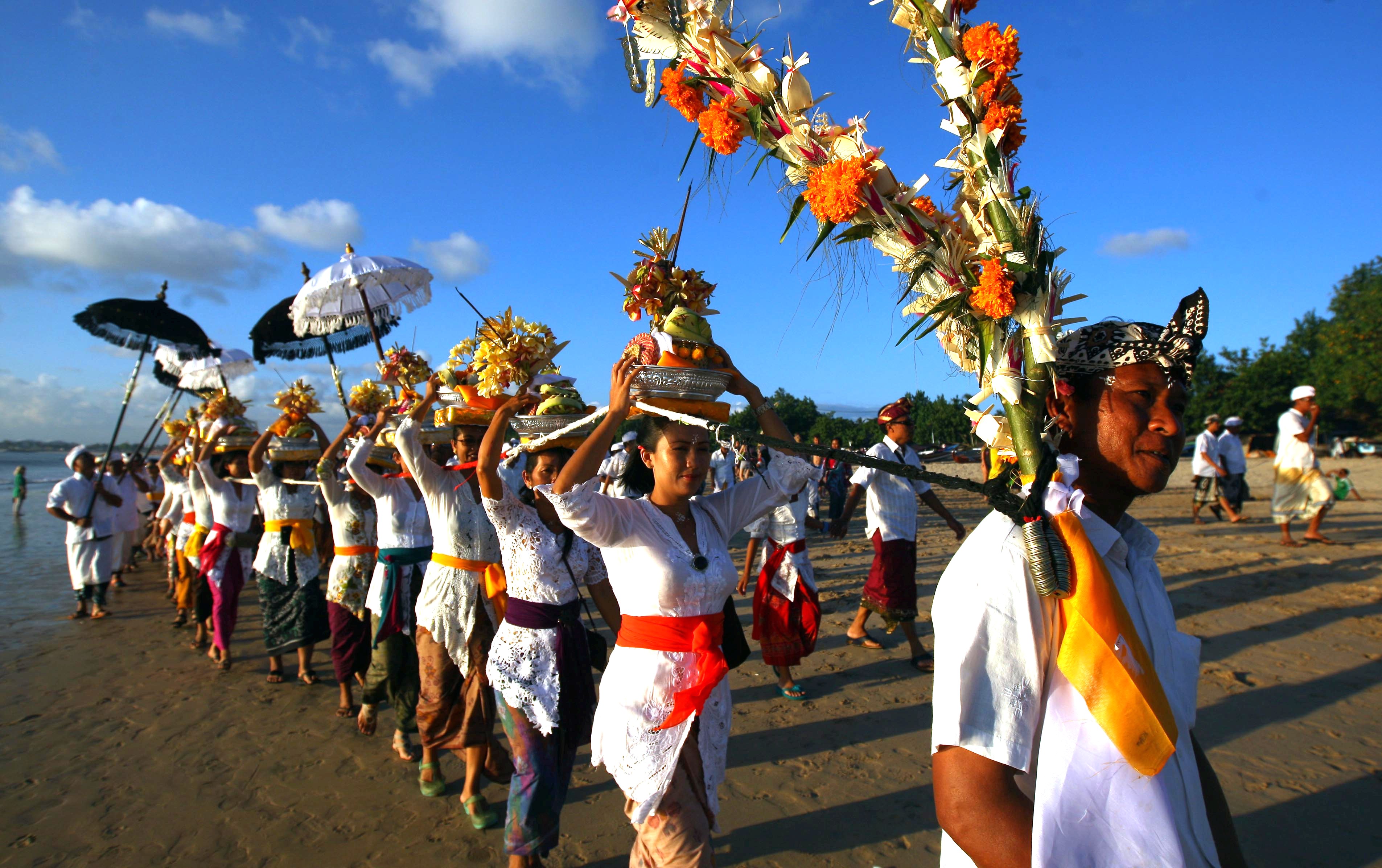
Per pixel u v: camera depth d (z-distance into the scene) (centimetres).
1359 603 721
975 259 142
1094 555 127
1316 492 1032
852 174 139
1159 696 122
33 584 1149
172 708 551
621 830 368
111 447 877
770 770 421
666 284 254
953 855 133
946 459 605
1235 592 772
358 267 508
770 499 281
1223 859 141
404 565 458
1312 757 416
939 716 125
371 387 523
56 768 448
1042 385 138
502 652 316
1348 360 4462
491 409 385
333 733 499
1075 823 117
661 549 252
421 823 379
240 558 670
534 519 326
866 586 610
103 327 858
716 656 240
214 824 380
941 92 150
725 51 157
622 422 239
